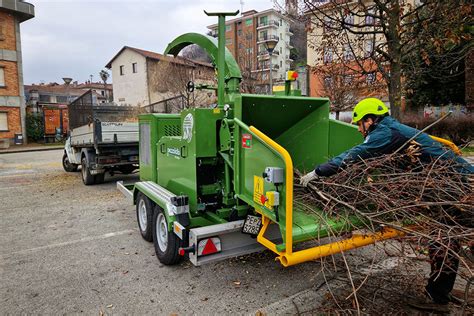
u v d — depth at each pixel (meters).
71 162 11.38
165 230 4.14
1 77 24.98
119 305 3.31
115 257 4.48
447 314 2.95
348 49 6.65
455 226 2.59
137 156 9.45
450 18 5.00
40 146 24.97
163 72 19.58
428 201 2.88
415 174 2.93
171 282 3.75
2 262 4.38
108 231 5.56
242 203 3.63
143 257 4.46
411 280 3.38
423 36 5.42
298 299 3.32
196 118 3.76
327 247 2.73
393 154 2.93
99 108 9.85
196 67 19.11
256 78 17.36
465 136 12.31
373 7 5.70
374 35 5.77
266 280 3.75
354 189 2.88
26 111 27.72
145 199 4.82
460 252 2.66
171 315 3.12
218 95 4.03
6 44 24.95
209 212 4.01
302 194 3.44
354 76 6.77
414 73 6.22
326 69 7.08
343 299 3.23
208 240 3.38
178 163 4.29
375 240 2.79
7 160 16.78
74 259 4.44
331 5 5.74
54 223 6.04
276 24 50.78
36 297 3.49
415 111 17.34
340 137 3.85
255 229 3.27
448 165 3.00
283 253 2.66
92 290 3.62
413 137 2.98
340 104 9.65
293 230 2.75
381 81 6.41
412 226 2.77
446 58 6.38
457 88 16.22
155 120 5.02
